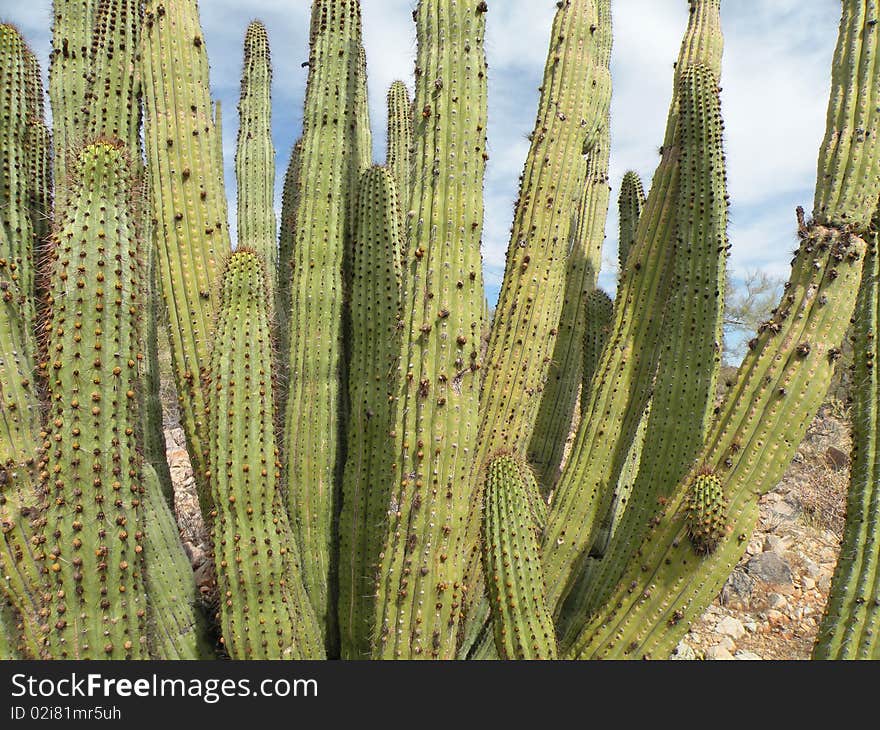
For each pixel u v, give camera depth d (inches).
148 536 137.5
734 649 210.8
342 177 162.9
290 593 127.2
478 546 144.0
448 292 114.0
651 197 162.9
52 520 92.3
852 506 92.7
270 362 129.3
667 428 143.8
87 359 93.9
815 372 100.2
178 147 148.2
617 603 115.0
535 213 149.0
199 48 153.3
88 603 93.4
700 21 169.5
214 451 124.0
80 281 94.3
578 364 205.5
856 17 101.6
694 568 107.0
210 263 149.9
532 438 204.8
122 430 96.4
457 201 115.2
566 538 152.3
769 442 102.4
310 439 155.9
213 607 144.3
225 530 123.3
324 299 158.6
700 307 144.2
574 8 151.7
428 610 110.7
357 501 147.5
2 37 134.1
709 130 146.7
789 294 102.8
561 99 149.7
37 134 142.4
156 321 171.5
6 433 95.3
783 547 262.7
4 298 99.8
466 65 117.2
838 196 100.0
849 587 90.4
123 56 155.3
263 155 253.4
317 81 164.4
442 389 112.8
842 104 101.0
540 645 113.3
